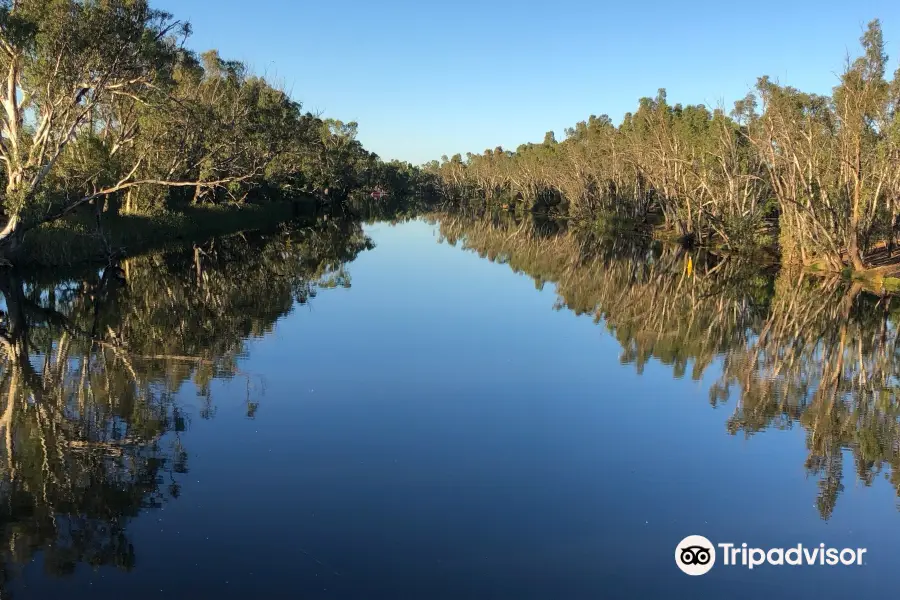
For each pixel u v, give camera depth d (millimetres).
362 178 115250
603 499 8266
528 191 100250
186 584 6180
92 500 7855
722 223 40219
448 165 152500
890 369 15281
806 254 33281
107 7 20719
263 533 7156
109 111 30906
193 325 17719
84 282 22984
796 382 14047
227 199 53812
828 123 31703
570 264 36281
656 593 6270
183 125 32656
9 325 16906
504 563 6691
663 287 28000
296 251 37469
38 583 6148
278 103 48000
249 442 9750
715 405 12273
